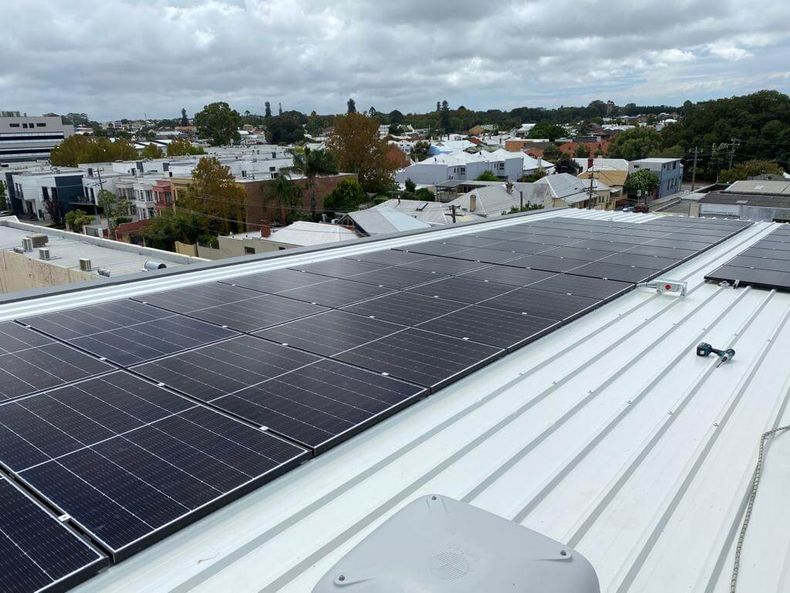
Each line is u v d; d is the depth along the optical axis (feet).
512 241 63.82
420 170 310.04
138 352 30.63
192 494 18.88
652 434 24.84
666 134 367.25
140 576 16.31
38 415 23.62
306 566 17.30
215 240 174.29
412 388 26.68
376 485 20.92
